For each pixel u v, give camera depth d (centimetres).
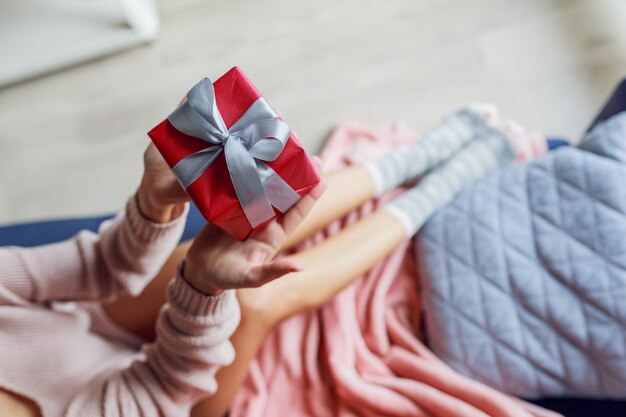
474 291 92
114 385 75
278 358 95
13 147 136
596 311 85
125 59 142
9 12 142
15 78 140
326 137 133
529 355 87
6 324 74
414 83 136
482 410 87
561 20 139
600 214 88
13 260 76
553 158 95
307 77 138
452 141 113
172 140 64
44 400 74
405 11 142
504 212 95
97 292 81
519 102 133
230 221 65
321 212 96
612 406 87
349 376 90
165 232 77
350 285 98
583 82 134
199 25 143
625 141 91
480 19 140
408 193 103
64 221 99
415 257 101
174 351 74
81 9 141
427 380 90
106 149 135
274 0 144
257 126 62
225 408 87
